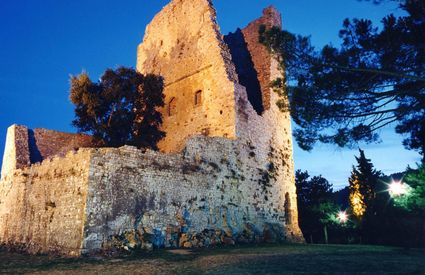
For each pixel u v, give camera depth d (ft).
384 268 32.42
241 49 99.30
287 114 91.71
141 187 53.42
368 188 101.45
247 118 76.74
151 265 37.32
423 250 53.83
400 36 38.14
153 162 56.24
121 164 52.08
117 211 49.70
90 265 38.11
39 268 37.19
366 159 106.52
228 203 66.28
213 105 78.95
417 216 84.17
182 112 86.79
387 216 91.97
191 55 88.58
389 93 40.65
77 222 47.60
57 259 43.86
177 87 90.43
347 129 43.75
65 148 82.38
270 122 84.23
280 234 74.08
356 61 40.16
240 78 94.94
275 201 78.38
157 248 51.03
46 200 56.75
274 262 37.93
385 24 39.14
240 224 66.90
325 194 116.16
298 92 42.55
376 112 42.01
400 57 39.50
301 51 41.68
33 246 56.18
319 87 41.34
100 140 80.48
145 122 85.30
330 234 108.68
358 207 102.37
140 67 108.58
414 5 37.63
